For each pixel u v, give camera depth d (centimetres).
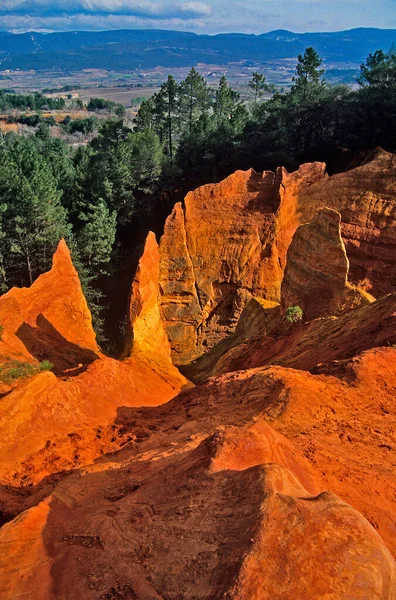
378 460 1306
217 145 6781
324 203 4297
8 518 1173
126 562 867
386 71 6178
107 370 2275
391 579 733
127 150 6462
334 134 6531
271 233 4266
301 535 774
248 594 691
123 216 6419
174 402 2158
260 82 9944
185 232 4225
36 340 2755
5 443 1567
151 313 3753
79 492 1217
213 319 4347
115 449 1645
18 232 4944
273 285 4291
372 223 4081
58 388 1875
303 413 1521
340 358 2056
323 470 1218
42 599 821
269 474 948
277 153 6141
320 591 697
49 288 3175
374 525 1050
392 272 3981
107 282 5784
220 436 1166
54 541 976
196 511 945
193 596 736
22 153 6800
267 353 2905
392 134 5750
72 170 7606
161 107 8262
